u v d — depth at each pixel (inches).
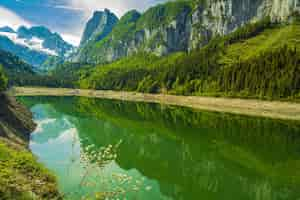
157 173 1098.1
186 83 6038.4
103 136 1884.8
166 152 1508.4
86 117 2893.7
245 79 4480.8
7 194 505.7
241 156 1437.0
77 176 824.3
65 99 5787.4
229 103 4296.3
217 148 1612.9
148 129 2255.2
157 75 7524.6
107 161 400.2
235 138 1888.5
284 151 1530.5
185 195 881.5
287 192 944.3
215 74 5477.4
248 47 6953.7
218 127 2342.5
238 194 916.6
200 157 1411.2
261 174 1148.5
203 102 4790.8
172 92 6028.5
